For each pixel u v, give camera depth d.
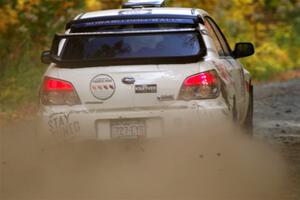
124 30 17.23
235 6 46.81
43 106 16.33
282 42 51.16
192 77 15.97
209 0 44.84
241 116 18.78
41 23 36.19
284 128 24.19
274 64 47.53
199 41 16.53
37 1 35.81
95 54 16.94
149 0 19.88
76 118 16.08
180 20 17.23
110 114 15.99
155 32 15.97
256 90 37.38
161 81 15.96
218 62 16.81
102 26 17.30
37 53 33.91
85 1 37.75
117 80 16.02
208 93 15.98
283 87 38.34
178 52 16.75
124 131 16.03
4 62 33.16
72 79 16.16
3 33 34.78
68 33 17.23
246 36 47.50
